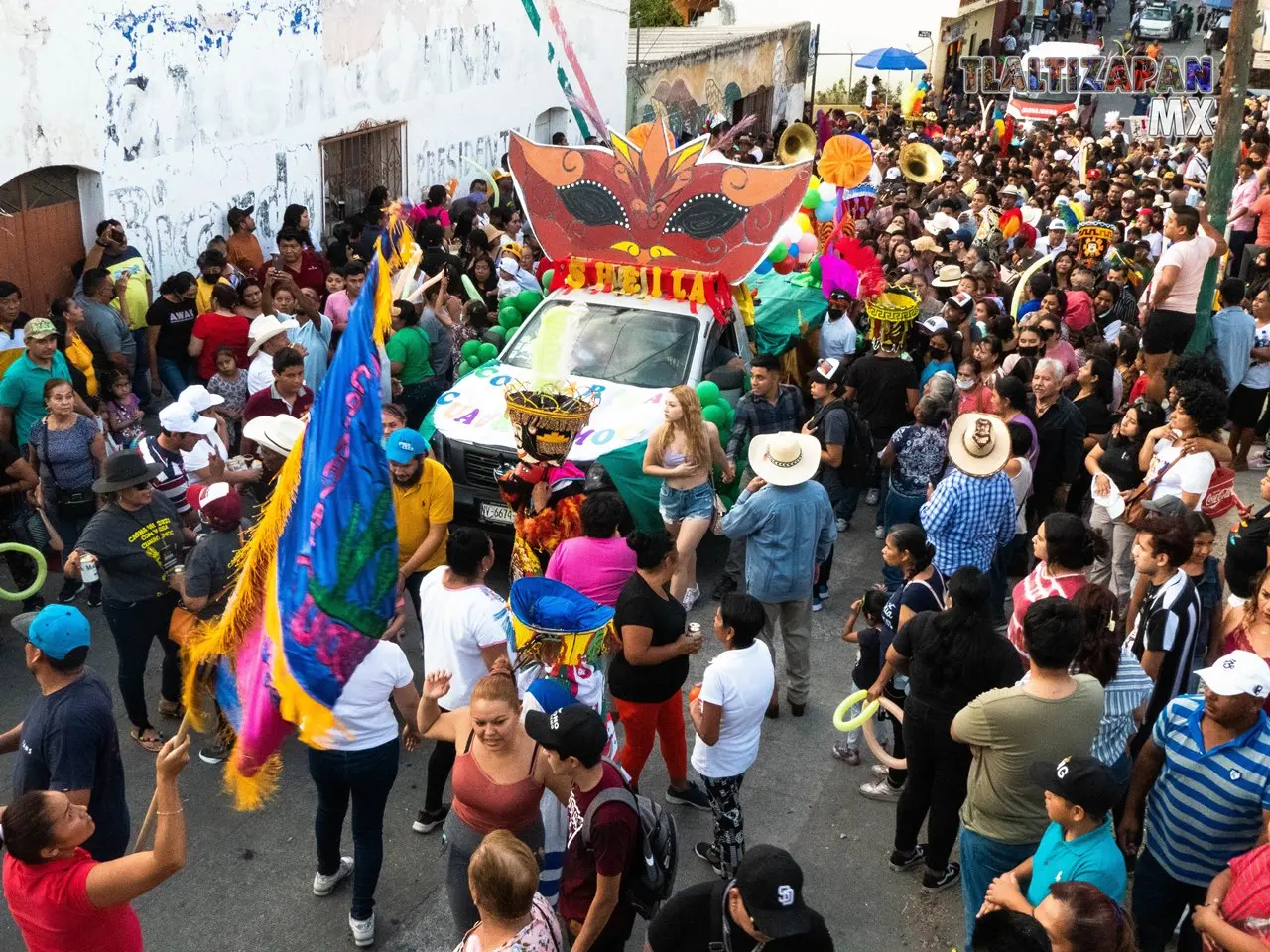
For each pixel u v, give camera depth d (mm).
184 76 12477
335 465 4504
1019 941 3326
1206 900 4527
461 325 11375
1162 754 4941
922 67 33875
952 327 11070
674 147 9516
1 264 10922
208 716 6746
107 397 9188
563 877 4516
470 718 4785
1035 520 8844
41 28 10695
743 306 10461
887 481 10164
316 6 14281
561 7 19906
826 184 13242
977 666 5234
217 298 10375
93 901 4051
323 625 4598
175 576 6316
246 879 5805
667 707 5984
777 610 7449
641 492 8430
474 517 8781
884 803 6562
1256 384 10695
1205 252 10188
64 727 4695
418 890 5766
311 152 14680
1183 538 5488
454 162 17781
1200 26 46469
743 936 3529
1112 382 9359
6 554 8031
